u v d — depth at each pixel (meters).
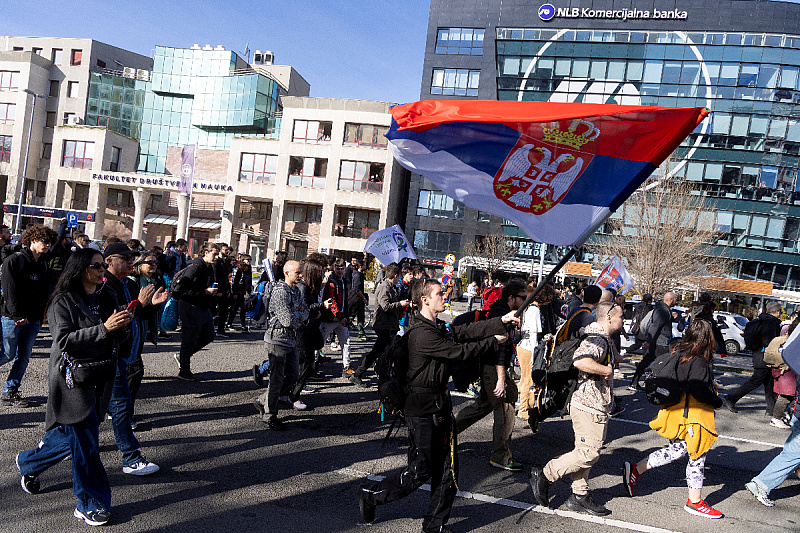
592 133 3.80
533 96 45.25
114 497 4.11
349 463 5.20
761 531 4.47
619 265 12.75
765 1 41.06
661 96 42.78
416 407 3.73
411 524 4.07
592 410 4.40
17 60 52.69
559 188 3.91
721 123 41.59
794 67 40.69
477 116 3.85
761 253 41.16
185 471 4.71
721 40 41.66
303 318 6.17
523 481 5.15
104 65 56.84
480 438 6.46
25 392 6.46
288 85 61.97
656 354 9.81
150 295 3.95
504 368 5.20
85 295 3.78
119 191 50.44
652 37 42.97
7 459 4.57
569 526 4.27
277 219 45.00
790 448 4.98
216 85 54.12
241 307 13.43
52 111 54.28
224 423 6.12
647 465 4.88
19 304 5.86
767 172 41.03
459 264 44.94
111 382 3.98
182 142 55.06
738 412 9.30
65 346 3.52
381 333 8.38
